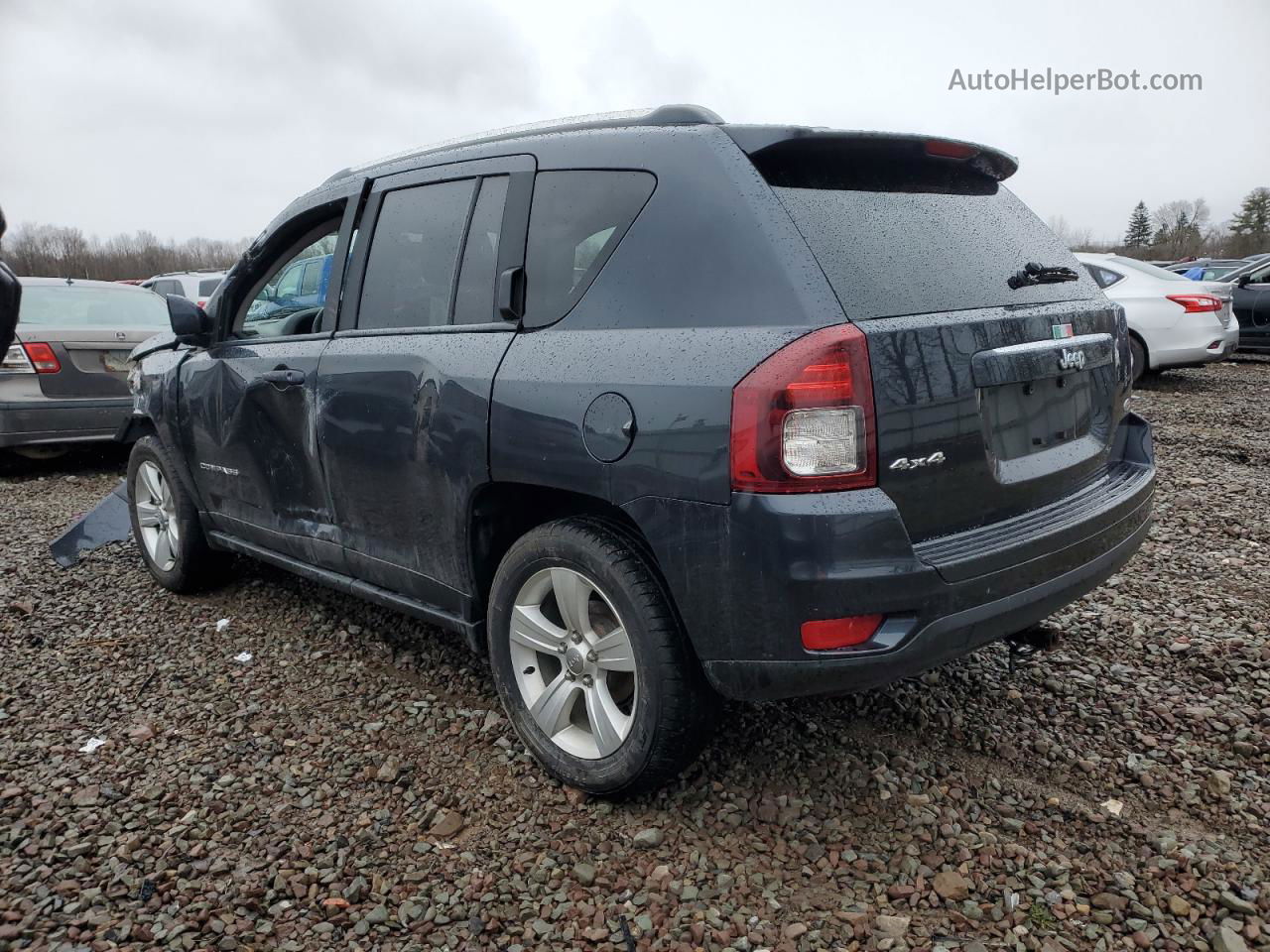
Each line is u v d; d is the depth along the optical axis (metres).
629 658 2.39
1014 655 3.39
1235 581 4.19
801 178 2.34
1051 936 2.05
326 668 3.48
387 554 3.08
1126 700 3.08
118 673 3.49
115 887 2.25
